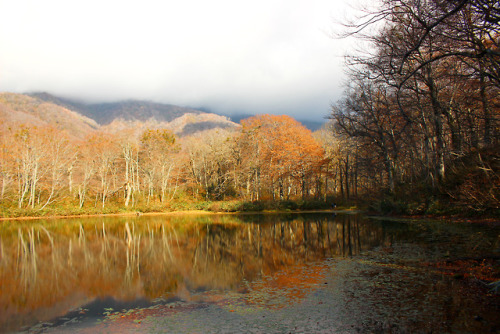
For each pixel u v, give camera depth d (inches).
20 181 1971.0
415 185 1064.2
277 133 1909.4
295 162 1800.0
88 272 486.6
